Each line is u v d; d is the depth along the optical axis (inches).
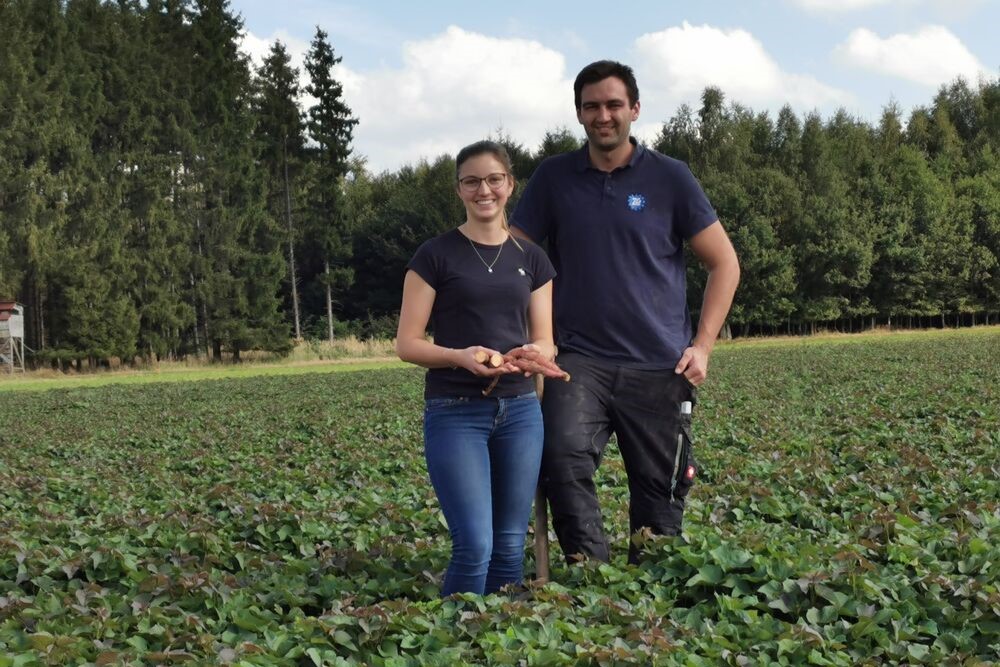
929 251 2714.1
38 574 259.4
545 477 220.7
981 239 2839.6
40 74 2096.5
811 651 171.8
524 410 207.9
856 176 2859.3
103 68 2158.0
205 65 2320.4
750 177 2667.3
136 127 2124.8
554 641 175.6
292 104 2517.2
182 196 2188.7
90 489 451.5
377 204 3203.7
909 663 171.0
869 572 204.2
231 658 177.9
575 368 221.8
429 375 210.8
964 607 190.1
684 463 227.1
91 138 2144.4
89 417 911.7
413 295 205.6
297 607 220.1
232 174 2247.8
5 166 1951.3
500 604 193.8
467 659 174.7
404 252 2701.8
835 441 485.7
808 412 647.8
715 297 225.1
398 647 186.9
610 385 222.2
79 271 1974.7
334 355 2262.6
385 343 2356.1
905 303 2748.5
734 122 2866.6
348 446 570.6
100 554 260.7
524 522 212.8
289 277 2637.8
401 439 592.7
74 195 2026.3
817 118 2827.3
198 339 2256.4
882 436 486.9
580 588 211.8
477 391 204.2
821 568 200.5
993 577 202.1
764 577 202.2
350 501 357.1
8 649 192.4
